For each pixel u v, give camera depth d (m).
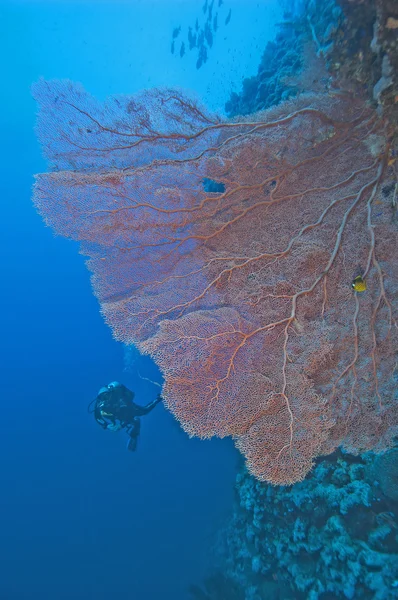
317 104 3.18
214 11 12.91
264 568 5.29
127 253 4.11
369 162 3.25
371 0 2.40
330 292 3.27
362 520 3.67
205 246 3.91
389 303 3.13
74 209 3.85
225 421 2.83
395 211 3.12
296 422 2.81
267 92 7.04
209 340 3.05
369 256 3.15
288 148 3.38
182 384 2.90
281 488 4.97
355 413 3.03
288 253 3.44
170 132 3.70
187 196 3.77
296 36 7.19
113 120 3.69
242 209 3.75
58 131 3.79
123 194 3.76
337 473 4.11
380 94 2.68
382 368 3.10
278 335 3.18
